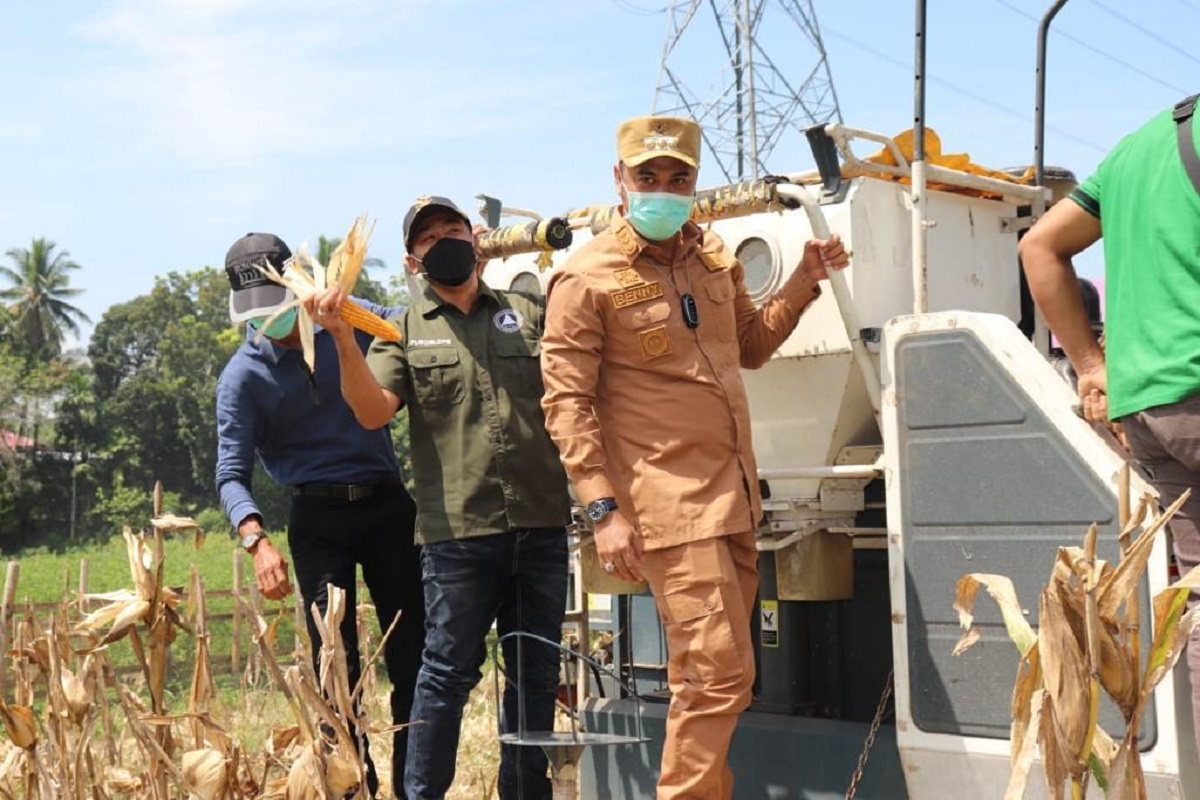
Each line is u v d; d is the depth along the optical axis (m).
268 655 3.50
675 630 3.51
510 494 4.07
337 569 4.71
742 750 4.18
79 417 84.19
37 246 98.75
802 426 4.25
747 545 3.65
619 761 4.56
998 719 3.48
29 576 39.31
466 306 4.18
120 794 4.12
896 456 3.68
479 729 7.12
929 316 3.64
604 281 3.61
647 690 5.21
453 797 5.68
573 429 3.56
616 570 3.51
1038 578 3.43
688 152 3.58
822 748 4.01
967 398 3.56
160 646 3.87
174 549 42.06
